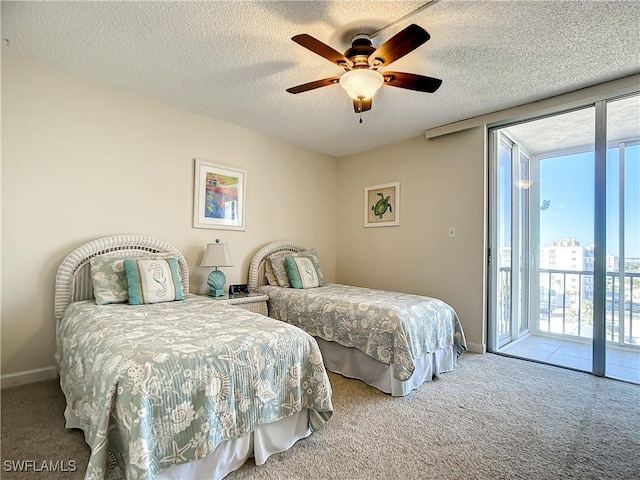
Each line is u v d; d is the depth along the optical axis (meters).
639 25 1.89
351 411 2.08
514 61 2.30
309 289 3.51
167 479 1.28
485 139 3.33
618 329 2.73
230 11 1.83
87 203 2.64
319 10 1.81
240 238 3.69
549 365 2.95
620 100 2.67
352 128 3.66
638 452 1.68
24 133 2.36
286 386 1.68
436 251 3.68
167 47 2.19
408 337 2.34
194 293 3.29
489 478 1.48
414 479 1.46
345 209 4.72
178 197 3.18
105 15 1.87
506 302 3.63
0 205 2.25
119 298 2.42
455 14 1.83
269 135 3.93
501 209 3.54
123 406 1.20
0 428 1.78
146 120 2.96
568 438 1.79
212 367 1.41
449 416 2.02
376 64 1.94
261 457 1.55
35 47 2.21
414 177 3.92
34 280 2.40
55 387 2.31
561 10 1.79
